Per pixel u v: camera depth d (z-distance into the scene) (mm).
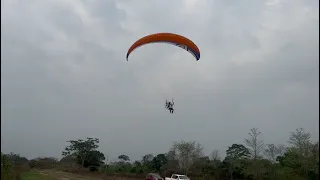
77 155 66312
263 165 48250
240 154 53875
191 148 58344
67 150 66750
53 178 42188
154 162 64125
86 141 67438
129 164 67188
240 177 54094
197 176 57062
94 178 52219
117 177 58562
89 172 62812
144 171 63000
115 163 69312
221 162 57281
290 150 43500
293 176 42375
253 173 47625
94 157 66438
